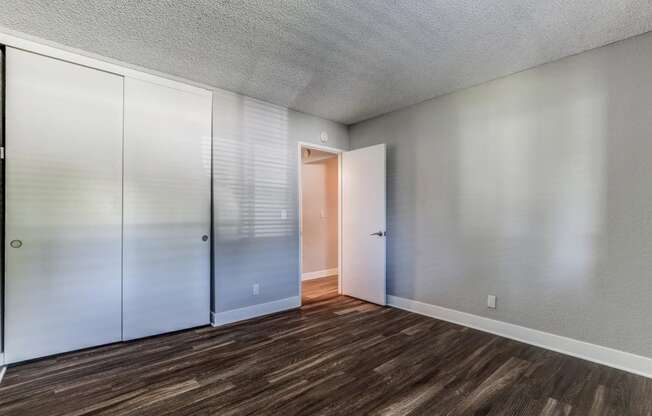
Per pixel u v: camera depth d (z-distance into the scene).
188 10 1.97
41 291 2.33
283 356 2.43
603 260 2.32
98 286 2.55
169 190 2.88
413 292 3.57
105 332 2.58
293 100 3.48
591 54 2.39
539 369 2.22
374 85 3.09
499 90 2.90
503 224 2.85
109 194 2.59
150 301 2.79
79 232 2.47
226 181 3.22
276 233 3.59
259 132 3.46
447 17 2.03
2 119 2.22
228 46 2.40
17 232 2.24
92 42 2.34
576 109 2.45
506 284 2.83
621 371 2.19
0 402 1.82
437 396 1.90
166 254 2.87
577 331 2.43
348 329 3.01
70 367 2.23
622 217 2.24
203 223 3.08
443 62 2.62
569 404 1.83
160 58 2.58
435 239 3.37
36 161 2.31
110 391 1.94
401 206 3.71
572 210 2.46
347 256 4.25
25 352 2.28
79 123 2.47
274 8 1.95
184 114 2.97
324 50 2.45
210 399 1.87
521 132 2.75
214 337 2.80
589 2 1.86
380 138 3.97
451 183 3.24
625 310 2.22
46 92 2.34
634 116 2.20
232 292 3.24
